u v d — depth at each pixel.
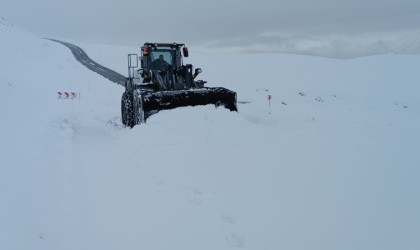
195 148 8.08
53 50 41.12
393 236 4.48
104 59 40.09
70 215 4.98
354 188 5.97
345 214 5.07
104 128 10.94
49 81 22.33
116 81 25.69
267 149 8.23
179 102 9.95
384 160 7.48
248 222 4.95
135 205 5.41
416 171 6.79
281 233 4.64
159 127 9.12
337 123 12.38
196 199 5.64
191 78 11.20
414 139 9.63
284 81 29.09
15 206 4.90
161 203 5.48
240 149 8.16
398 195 5.68
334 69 36.34
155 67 11.66
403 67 34.41
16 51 32.75
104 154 7.90
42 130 9.27
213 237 4.61
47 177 6.16
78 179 6.29
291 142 8.91
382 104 20.05
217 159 7.45
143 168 7.05
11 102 12.66
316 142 8.95
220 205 5.46
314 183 6.22
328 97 21.94
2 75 19.41
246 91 23.09
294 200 5.57
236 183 6.29
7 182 5.67
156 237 4.56
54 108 13.98
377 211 5.14
